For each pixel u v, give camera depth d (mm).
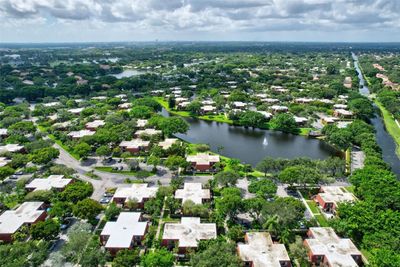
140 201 107375
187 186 118188
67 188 109062
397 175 142625
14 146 156750
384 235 84312
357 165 146375
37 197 108062
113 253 84500
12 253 76250
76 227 88875
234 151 172375
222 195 111562
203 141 189500
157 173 136500
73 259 78500
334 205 104938
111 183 126750
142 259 78312
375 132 193125
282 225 90750
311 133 196750
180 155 152125
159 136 178250
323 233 88875
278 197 106688
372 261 75125
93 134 173625
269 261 78062
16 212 100438
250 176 132750
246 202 99500
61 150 165125
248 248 82625
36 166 142375
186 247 84250
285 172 119812
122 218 97250
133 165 138000
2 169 123812
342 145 167000
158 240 90125
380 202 101562
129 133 180125
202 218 101438
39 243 86125
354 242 90000
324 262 80375
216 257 72812
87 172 137125
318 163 133125
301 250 82375
